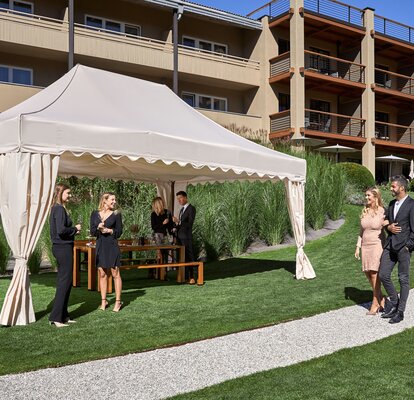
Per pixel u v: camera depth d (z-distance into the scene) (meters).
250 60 27.56
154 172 11.82
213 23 27.47
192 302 8.05
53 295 8.90
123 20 24.50
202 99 27.12
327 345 5.58
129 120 8.07
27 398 4.09
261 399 4.04
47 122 6.73
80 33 21.47
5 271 12.51
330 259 12.83
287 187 10.15
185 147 8.18
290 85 26.41
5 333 6.08
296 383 4.41
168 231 11.21
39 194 6.61
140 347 5.45
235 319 6.77
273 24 27.34
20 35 19.97
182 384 4.41
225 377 4.59
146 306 7.74
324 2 28.58
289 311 7.24
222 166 8.69
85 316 7.02
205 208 14.38
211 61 25.53
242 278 10.72
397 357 5.13
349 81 28.97
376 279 6.98
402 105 34.31
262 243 15.52
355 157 32.56
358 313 7.10
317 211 16.64
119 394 4.17
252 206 15.42
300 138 25.59
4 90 19.19
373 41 30.12
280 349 5.43
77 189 15.62
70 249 6.53
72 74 9.11
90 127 7.13
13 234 6.51
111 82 9.40
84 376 4.59
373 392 4.18
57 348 5.43
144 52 23.14
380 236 6.93
